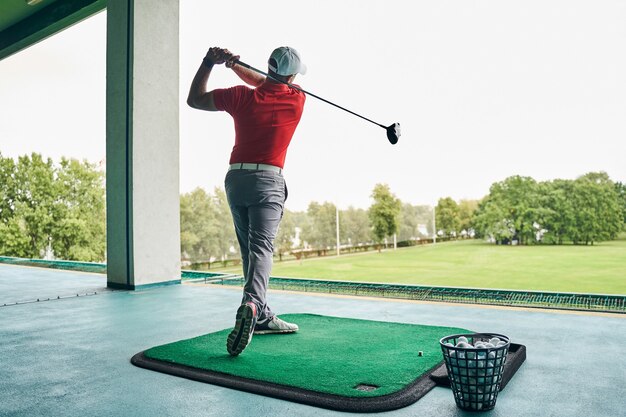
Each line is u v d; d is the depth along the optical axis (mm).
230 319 3162
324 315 3168
